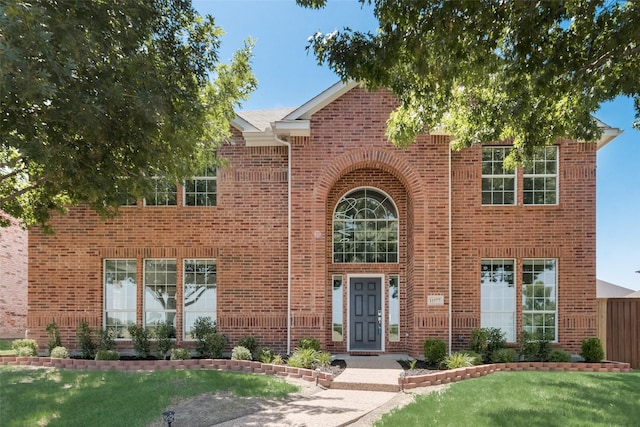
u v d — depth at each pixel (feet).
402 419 24.13
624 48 23.75
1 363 39.06
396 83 25.62
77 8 22.85
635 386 31.45
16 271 65.31
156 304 45.55
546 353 41.09
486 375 35.73
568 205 44.47
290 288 43.68
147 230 45.34
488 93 31.04
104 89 24.18
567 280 44.06
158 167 30.89
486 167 45.55
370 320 47.03
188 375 33.37
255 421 24.26
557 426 23.13
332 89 44.16
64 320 44.62
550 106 29.94
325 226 44.86
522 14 21.54
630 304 44.55
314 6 22.50
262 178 45.57
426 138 44.24
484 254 44.42
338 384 32.81
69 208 45.27
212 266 45.88
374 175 47.80
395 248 47.47
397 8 21.16
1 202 32.22
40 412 25.00
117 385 30.42
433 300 42.96
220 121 37.99
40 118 24.40
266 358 38.75
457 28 21.62
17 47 20.22
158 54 28.43
